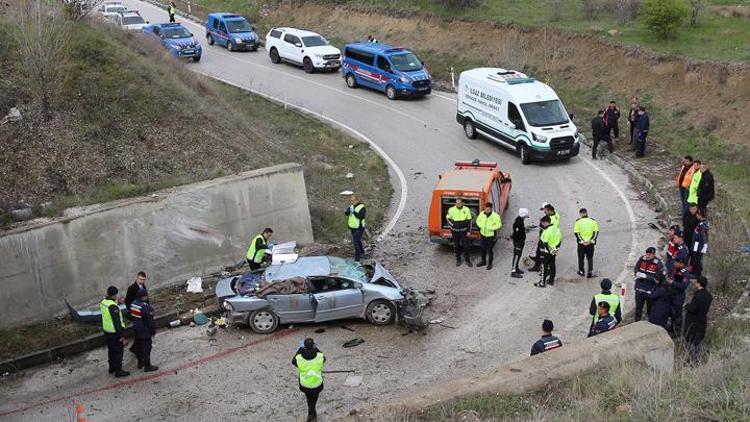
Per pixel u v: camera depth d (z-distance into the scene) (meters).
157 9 49.47
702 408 9.55
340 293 14.92
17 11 20.73
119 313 13.23
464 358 13.70
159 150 19.36
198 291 16.73
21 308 14.95
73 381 13.44
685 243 16.75
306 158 24.22
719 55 26.38
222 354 14.21
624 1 31.91
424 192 22.66
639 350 11.16
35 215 15.82
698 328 12.62
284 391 12.85
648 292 14.05
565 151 23.67
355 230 17.83
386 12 39.19
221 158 20.05
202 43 41.00
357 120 29.19
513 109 24.33
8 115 18.27
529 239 18.95
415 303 15.04
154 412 12.38
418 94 31.31
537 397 10.27
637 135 23.67
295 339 14.72
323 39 36.47
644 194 21.23
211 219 17.55
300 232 19.09
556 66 31.08
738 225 17.59
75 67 20.28
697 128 24.67
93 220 15.79
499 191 19.56
